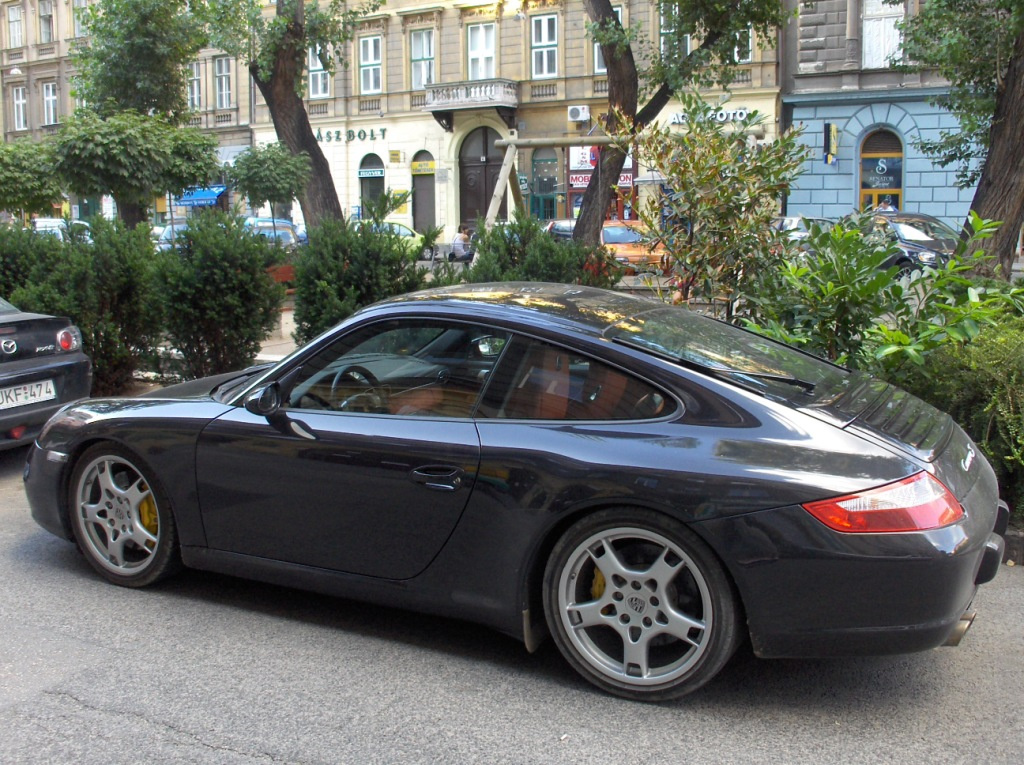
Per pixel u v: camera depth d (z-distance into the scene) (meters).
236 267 8.56
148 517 4.49
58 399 6.64
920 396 5.62
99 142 15.86
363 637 4.06
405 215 38.97
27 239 9.66
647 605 3.43
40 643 3.97
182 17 23.64
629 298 4.46
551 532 3.56
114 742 3.20
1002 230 11.66
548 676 3.70
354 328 4.10
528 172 36.97
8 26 48.34
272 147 21.05
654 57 18.09
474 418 3.75
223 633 4.09
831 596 3.18
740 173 6.80
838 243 6.02
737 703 3.50
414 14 37.62
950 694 3.58
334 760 3.09
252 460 4.08
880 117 30.22
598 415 3.58
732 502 3.24
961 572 3.19
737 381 3.58
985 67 15.66
